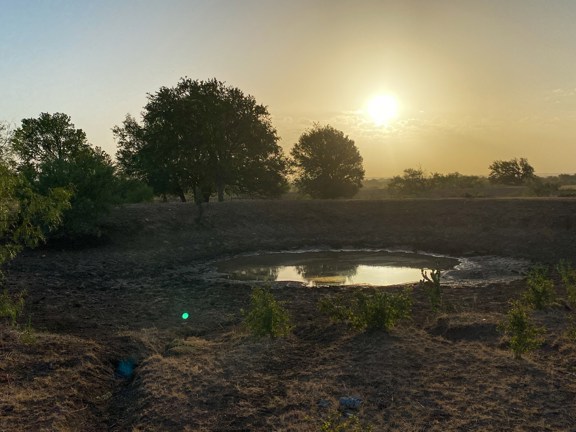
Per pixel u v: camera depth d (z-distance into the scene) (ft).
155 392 28.66
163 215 116.37
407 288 44.04
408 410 25.32
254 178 156.15
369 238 113.50
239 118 148.97
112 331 43.93
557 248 90.79
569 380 28.50
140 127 166.30
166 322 48.03
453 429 23.29
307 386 28.66
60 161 94.12
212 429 24.45
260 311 37.91
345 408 25.96
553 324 39.04
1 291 59.93
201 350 36.47
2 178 33.04
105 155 144.36
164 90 144.15
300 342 37.65
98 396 29.66
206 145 140.67
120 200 100.83
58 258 83.51
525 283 65.67
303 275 79.30
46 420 25.27
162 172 156.56
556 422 23.65
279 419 25.14
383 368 30.45
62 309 52.54
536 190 190.39
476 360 31.58
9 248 34.71
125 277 76.13
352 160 188.96
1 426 24.35
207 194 169.99
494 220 113.19
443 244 103.76
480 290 62.54
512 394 26.71
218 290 65.10
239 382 29.91
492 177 298.35
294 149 192.34
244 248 105.70
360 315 38.17
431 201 131.03
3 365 31.45
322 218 127.65
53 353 34.37
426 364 31.04
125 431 25.30
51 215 35.40
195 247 102.63
